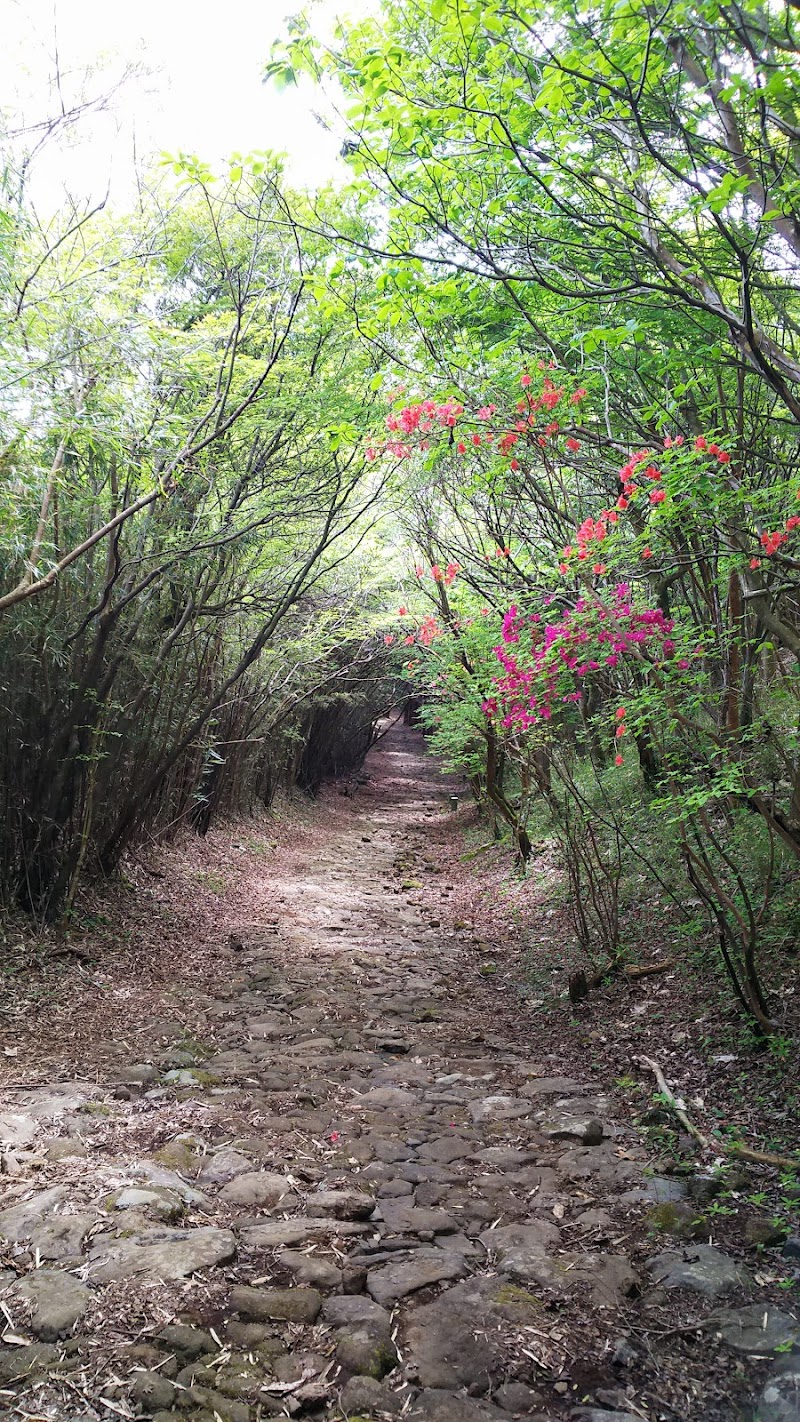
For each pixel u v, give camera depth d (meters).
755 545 4.64
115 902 8.09
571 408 4.91
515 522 7.64
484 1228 3.13
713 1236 3.00
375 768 30.72
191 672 9.55
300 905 9.95
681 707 4.63
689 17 3.27
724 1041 4.52
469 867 12.31
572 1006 5.90
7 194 5.10
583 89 3.91
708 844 6.23
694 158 3.73
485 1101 4.37
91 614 6.48
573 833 7.04
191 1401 2.19
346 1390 2.25
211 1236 2.93
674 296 4.06
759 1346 2.41
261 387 7.12
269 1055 5.15
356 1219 3.18
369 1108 4.32
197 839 11.59
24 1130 3.77
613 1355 2.40
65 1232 2.93
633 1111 4.20
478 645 8.06
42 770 6.61
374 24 4.14
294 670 13.07
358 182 4.41
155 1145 3.78
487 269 5.00
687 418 5.52
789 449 5.81
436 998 6.61
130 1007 5.98
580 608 5.03
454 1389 2.28
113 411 5.45
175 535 7.25
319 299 5.29
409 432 5.26
